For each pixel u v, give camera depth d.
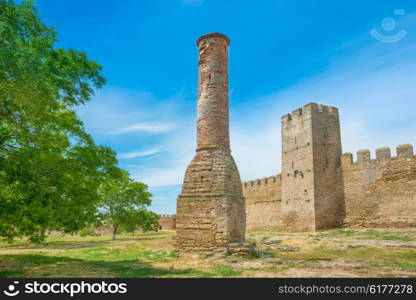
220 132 16.47
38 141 11.52
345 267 11.60
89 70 13.45
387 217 29.16
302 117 35.06
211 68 17.16
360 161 32.09
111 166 13.96
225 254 14.02
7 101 10.30
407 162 28.64
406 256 15.81
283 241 23.42
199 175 15.69
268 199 40.88
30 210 10.74
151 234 49.03
